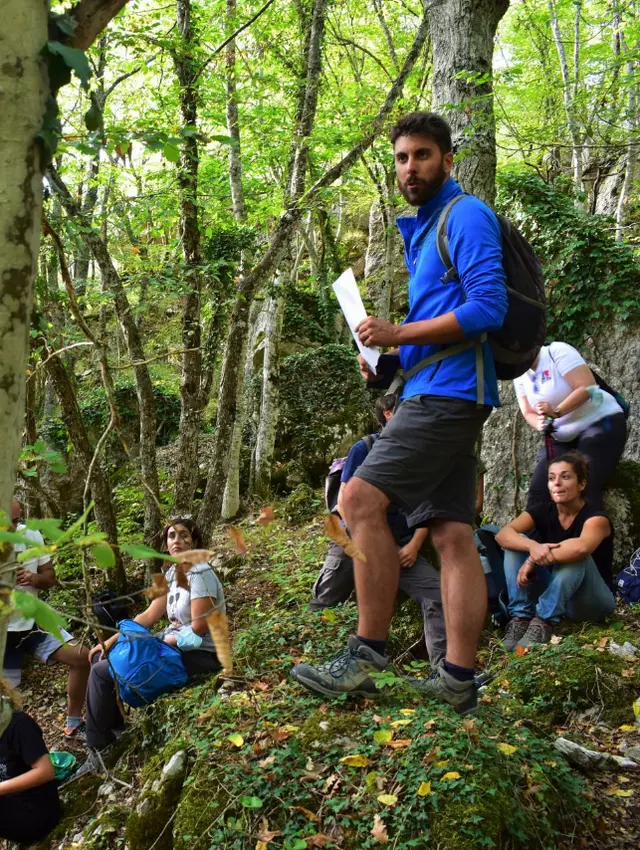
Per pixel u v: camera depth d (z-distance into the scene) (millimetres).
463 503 2840
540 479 4750
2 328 1224
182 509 6121
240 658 4086
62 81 1288
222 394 5867
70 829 3629
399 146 2826
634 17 9773
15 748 3707
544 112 12328
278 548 6750
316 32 6941
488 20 5188
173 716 3768
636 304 6113
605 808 2818
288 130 9492
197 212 6164
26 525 1205
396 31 12109
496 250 2615
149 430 6270
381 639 2908
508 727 2990
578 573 4160
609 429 4871
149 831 3023
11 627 4758
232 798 2756
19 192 1234
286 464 9188
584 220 6578
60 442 10094
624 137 10117
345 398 9617
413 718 2859
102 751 4164
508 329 2652
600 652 3803
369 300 13477
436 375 2666
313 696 3223
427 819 2461
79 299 6219
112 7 1426
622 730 3354
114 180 7602
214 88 8641
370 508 2713
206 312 7461
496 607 4625
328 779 2729
